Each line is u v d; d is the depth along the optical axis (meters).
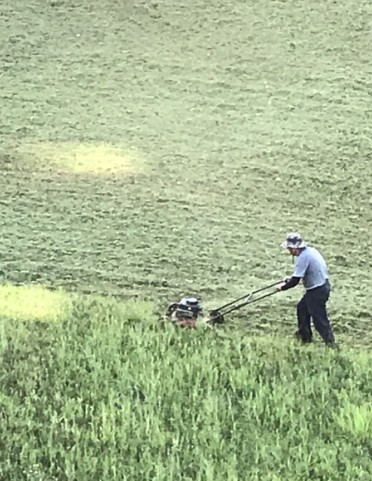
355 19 44.09
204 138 33.06
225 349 14.16
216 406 10.99
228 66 39.91
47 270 22.41
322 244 25.03
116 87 37.84
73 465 9.12
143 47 41.84
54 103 36.06
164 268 22.84
